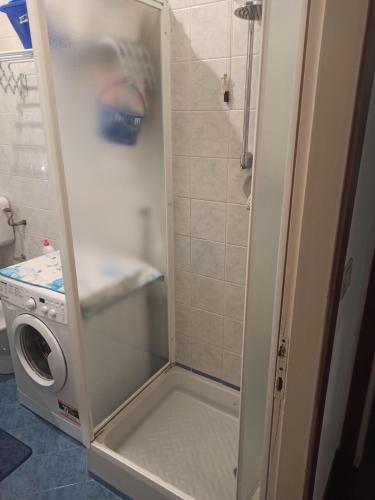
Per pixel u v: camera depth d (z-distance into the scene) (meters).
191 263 2.02
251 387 0.97
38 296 1.69
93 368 1.71
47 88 1.21
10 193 2.61
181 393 2.20
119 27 1.46
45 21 1.16
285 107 0.73
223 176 1.77
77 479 1.72
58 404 1.89
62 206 1.36
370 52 0.56
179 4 1.62
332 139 0.59
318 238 0.65
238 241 1.83
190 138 1.80
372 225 1.24
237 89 1.61
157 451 1.82
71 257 1.44
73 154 1.38
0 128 2.45
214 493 1.60
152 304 2.03
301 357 0.73
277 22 0.68
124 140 1.60
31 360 1.98
